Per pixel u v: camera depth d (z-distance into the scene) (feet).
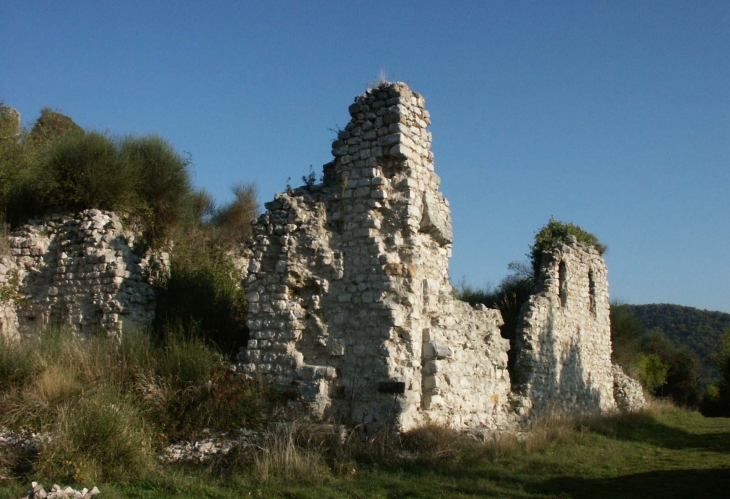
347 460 32.73
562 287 63.41
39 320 47.88
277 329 40.11
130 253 47.91
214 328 46.44
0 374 36.04
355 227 39.83
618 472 37.35
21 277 48.83
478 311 47.37
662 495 31.35
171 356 39.27
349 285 39.11
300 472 30.07
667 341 147.64
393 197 39.73
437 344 38.73
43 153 60.03
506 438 41.16
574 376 63.31
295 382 38.63
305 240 40.63
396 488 29.32
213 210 82.53
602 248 83.56
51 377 35.81
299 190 42.47
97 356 38.88
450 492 29.12
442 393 39.52
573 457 40.73
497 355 48.49
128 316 45.55
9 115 72.59
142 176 57.11
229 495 27.09
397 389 36.17
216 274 56.54
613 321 97.09
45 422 32.91
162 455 32.45
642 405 80.02
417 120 41.29
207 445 33.50
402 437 35.45
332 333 38.91
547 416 51.70
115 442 29.63
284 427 33.99
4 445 30.76
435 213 41.55
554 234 84.69
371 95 41.11
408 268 38.40
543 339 57.47
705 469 38.70
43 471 28.19
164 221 58.54
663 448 49.83
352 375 37.81
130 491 26.91
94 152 53.16
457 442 37.11
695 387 142.82
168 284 50.62
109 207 52.95
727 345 143.74
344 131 41.52
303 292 40.55
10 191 54.60
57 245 49.49
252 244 42.42
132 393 36.35
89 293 46.57
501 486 31.24
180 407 36.11
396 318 37.37
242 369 40.29
